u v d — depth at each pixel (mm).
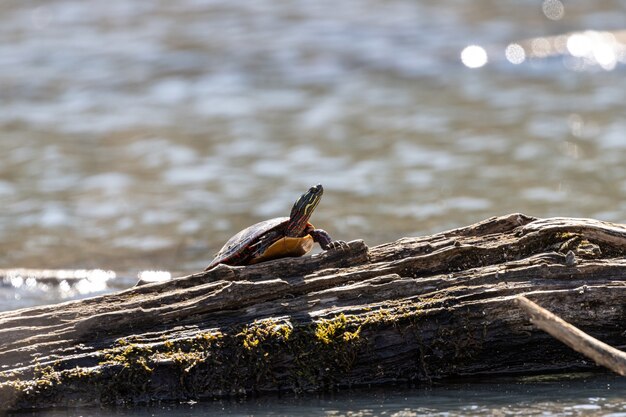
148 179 21406
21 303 13984
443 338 9984
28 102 28312
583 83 28891
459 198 19344
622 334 10172
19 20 38375
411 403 9305
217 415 9133
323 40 33969
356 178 21031
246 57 32281
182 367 9625
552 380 9930
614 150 22344
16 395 9422
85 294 14492
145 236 17625
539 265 10172
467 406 9109
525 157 22172
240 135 24688
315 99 27969
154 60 32312
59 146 24016
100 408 9500
